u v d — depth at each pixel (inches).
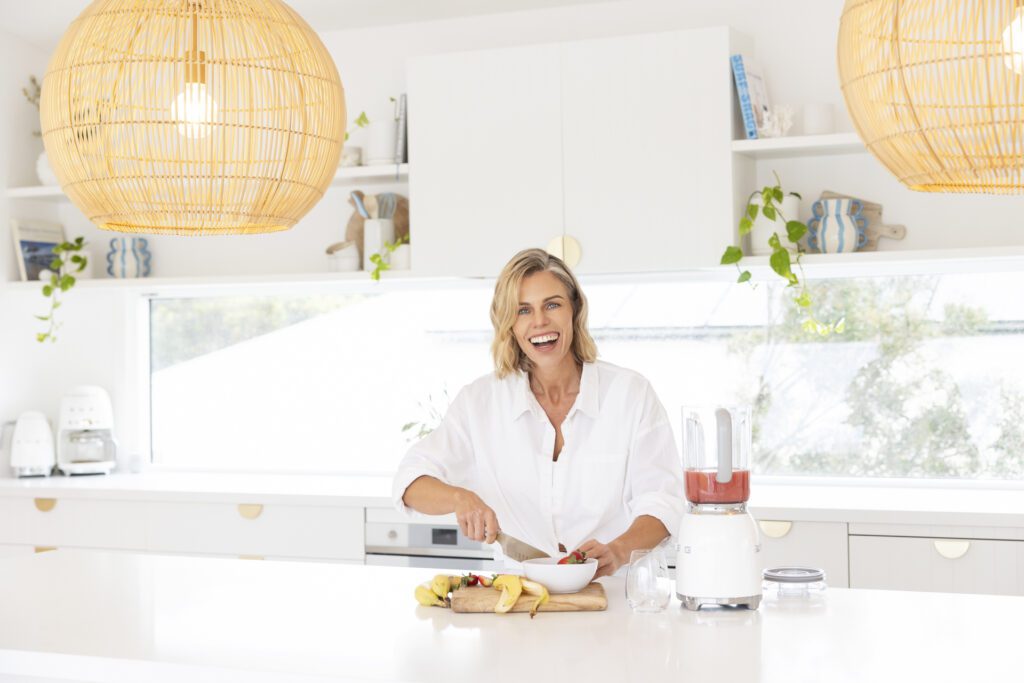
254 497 147.6
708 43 136.2
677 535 92.1
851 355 152.5
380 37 165.2
